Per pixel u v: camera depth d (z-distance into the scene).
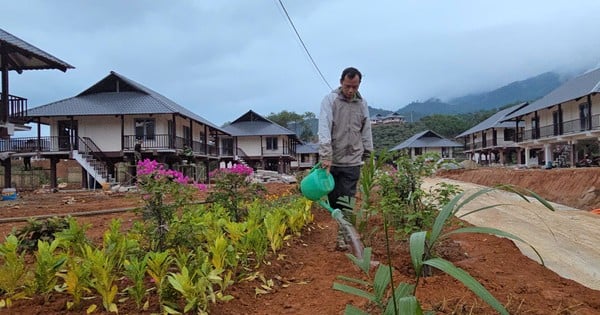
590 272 3.31
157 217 3.12
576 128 25.61
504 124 39.75
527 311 2.26
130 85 23.45
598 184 10.90
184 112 23.81
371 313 2.18
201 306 2.33
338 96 3.94
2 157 17.64
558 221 5.71
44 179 26.27
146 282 2.80
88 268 2.40
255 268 3.15
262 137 39.50
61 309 2.38
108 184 17.89
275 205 5.54
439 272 3.14
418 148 47.81
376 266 3.14
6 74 13.80
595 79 24.39
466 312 2.19
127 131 22.36
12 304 2.43
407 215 3.33
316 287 2.81
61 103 22.05
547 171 14.21
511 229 5.12
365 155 4.21
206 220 3.55
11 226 6.03
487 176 18.03
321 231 5.30
